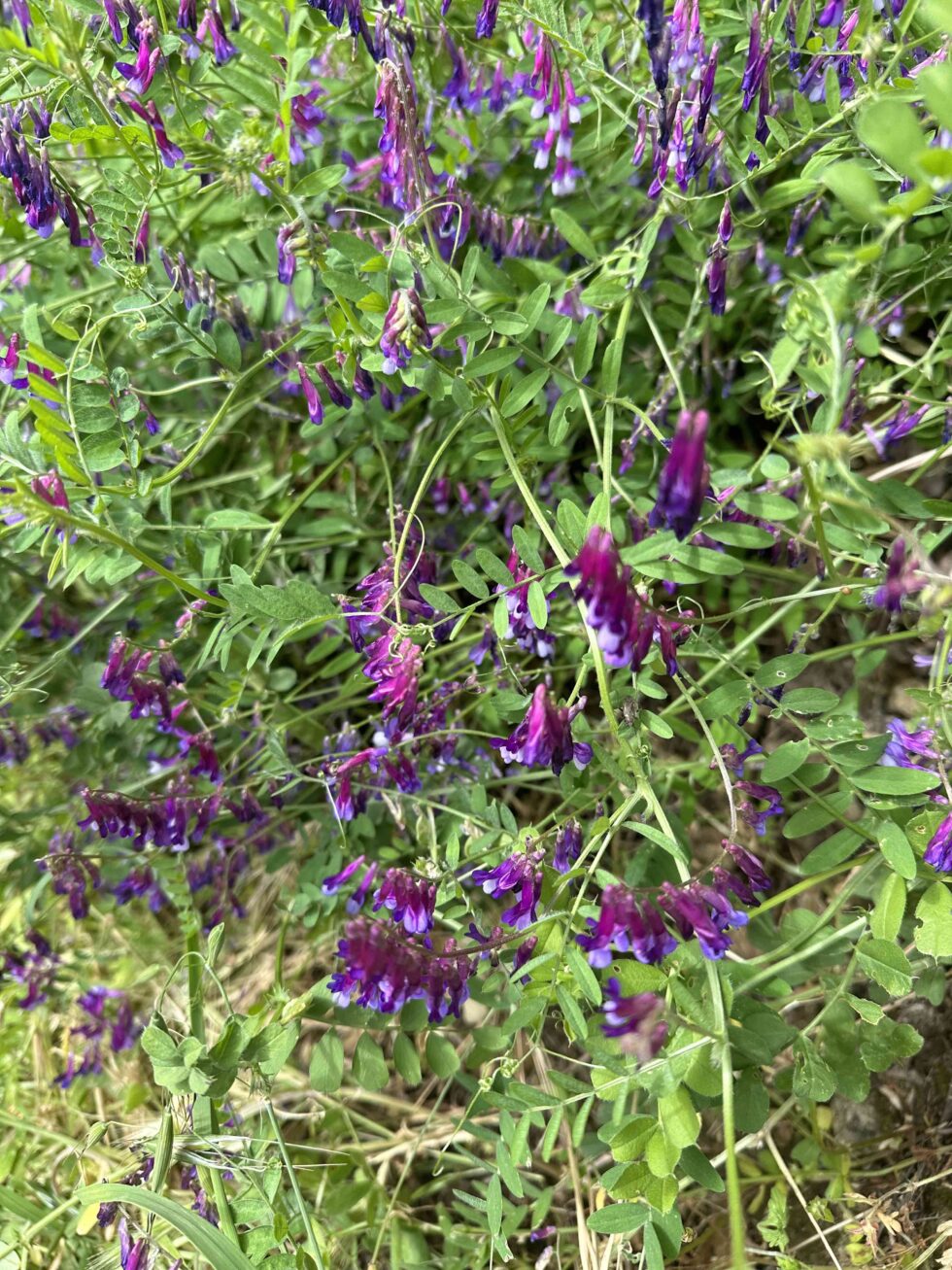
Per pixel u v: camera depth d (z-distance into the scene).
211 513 0.26
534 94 0.24
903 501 0.20
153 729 0.30
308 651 0.32
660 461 0.26
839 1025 0.20
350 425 0.28
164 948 0.33
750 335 0.28
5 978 0.30
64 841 0.29
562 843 0.21
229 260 0.28
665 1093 0.17
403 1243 0.25
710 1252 0.24
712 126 0.23
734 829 0.19
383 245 0.27
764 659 0.30
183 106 0.25
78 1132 0.30
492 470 0.28
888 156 0.14
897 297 0.26
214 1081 0.21
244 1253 0.21
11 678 0.28
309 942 0.30
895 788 0.20
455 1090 0.28
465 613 0.21
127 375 0.23
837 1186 0.23
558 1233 0.24
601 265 0.26
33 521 0.21
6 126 0.22
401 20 0.23
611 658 0.17
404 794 0.26
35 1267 0.26
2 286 0.29
